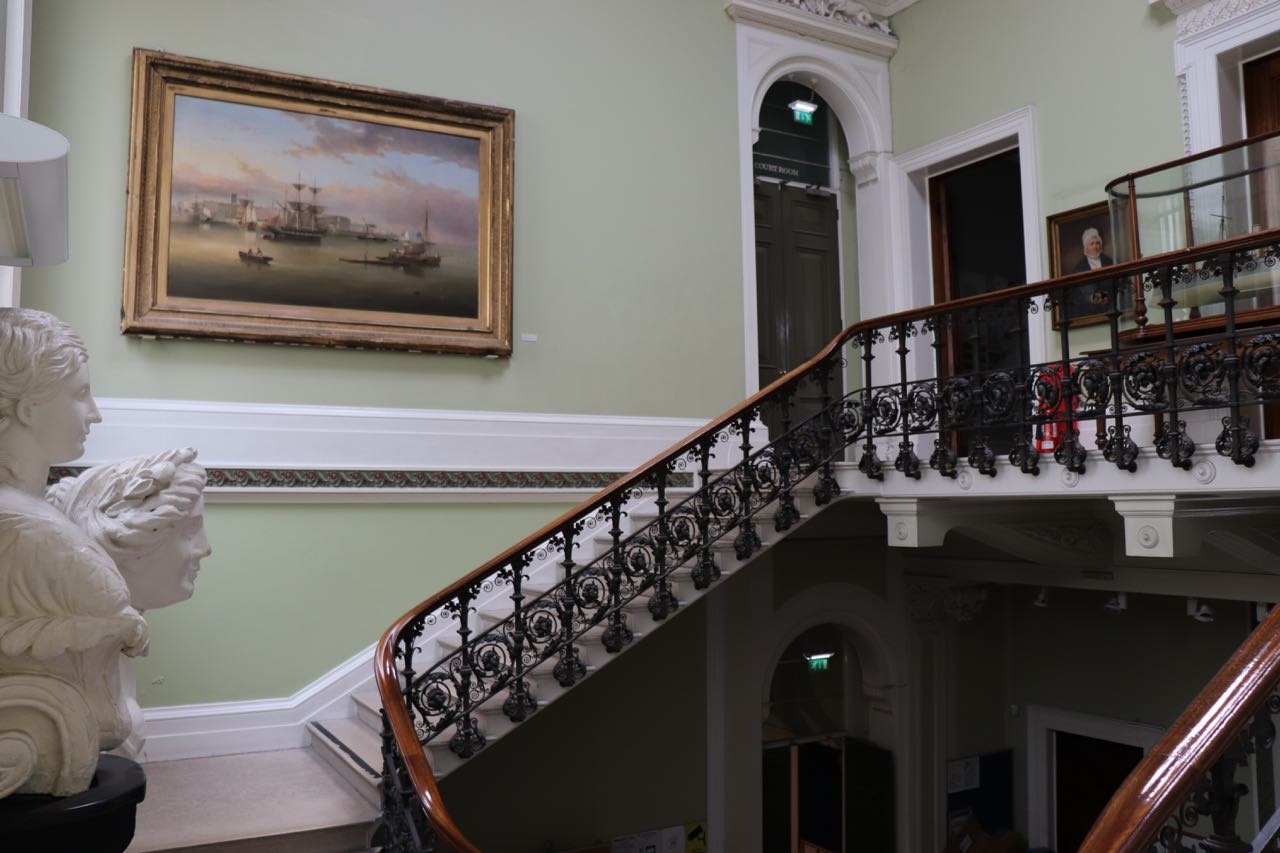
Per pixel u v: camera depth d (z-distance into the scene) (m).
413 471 6.88
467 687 5.18
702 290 8.22
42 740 1.90
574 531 5.54
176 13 6.48
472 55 7.40
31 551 1.92
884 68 9.35
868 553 9.08
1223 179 5.30
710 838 7.88
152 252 6.27
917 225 9.25
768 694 8.41
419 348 6.97
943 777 9.30
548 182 7.64
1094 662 9.17
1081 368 5.22
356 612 6.66
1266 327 4.91
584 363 7.66
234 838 4.59
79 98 6.20
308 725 6.33
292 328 6.60
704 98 8.38
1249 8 6.64
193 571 2.72
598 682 7.54
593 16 7.92
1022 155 8.09
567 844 7.30
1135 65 7.36
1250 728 2.00
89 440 6.04
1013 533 6.68
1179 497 4.91
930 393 5.91
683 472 7.93
